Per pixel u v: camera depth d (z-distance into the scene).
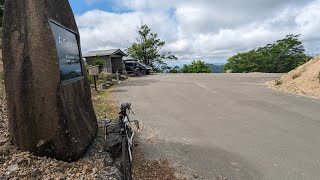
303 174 4.70
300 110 9.41
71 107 4.53
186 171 4.93
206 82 20.00
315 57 16.97
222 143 6.35
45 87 4.04
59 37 4.48
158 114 9.55
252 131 7.20
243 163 5.22
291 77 16.66
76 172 4.05
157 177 4.68
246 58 63.19
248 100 11.69
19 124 4.23
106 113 9.38
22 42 4.07
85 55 29.52
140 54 46.31
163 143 6.39
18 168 3.83
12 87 4.18
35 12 4.02
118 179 3.87
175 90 15.84
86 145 4.82
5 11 4.16
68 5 5.39
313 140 6.34
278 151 5.74
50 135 4.13
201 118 8.80
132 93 15.00
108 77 20.77
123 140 4.36
